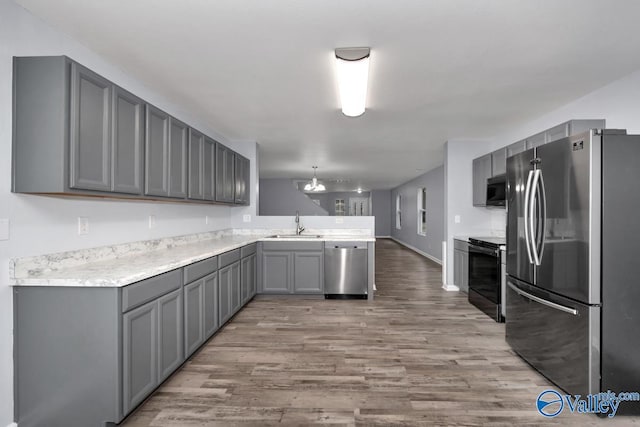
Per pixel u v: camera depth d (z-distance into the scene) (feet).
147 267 6.92
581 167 6.51
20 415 5.90
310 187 29.45
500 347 9.55
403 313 12.75
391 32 6.79
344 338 10.21
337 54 7.47
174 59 7.98
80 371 5.82
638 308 6.36
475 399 6.92
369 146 17.88
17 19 5.85
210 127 14.08
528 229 8.04
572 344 6.79
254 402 6.79
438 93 10.13
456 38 7.00
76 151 5.86
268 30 6.72
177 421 6.17
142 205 9.45
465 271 15.20
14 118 5.72
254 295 14.46
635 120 8.65
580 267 6.55
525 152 8.39
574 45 7.29
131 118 7.32
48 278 5.82
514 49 7.47
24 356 5.89
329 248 14.73
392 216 46.98
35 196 6.22
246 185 15.71
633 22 6.40
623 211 6.33
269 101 10.89
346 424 6.11
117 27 6.61
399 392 7.18
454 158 16.42
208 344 9.71
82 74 5.98
